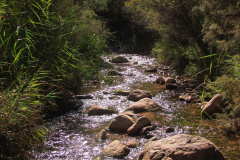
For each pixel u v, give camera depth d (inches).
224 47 161.0
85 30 233.8
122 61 330.0
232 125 146.9
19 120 119.5
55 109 171.0
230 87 151.5
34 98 139.6
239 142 133.8
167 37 298.7
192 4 239.3
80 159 123.1
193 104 188.5
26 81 136.5
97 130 153.1
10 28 140.8
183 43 286.5
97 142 139.1
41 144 134.1
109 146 130.9
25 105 124.8
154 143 120.6
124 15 472.7
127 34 460.1
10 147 115.5
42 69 156.2
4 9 135.4
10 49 141.8
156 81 244.5
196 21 241.9
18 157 119.6
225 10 160.6
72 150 130.7
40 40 156.9
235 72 158.7
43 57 157.5
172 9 247.1
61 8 182.4
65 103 179.9
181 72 272.7
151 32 428.5
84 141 139.9
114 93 214.5
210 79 208.5
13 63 130.5
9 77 138.5
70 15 190.1
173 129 149.9
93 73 259.1
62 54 170.9
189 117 166.9
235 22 157.8
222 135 142.1
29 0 153.5
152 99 200.7
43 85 155.8
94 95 210.1
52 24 160.2
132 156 125.3
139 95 201.0
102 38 289.9
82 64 205.8
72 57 177.3
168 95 209.5
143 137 144.1
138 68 298.2
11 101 117.5
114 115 174.2
